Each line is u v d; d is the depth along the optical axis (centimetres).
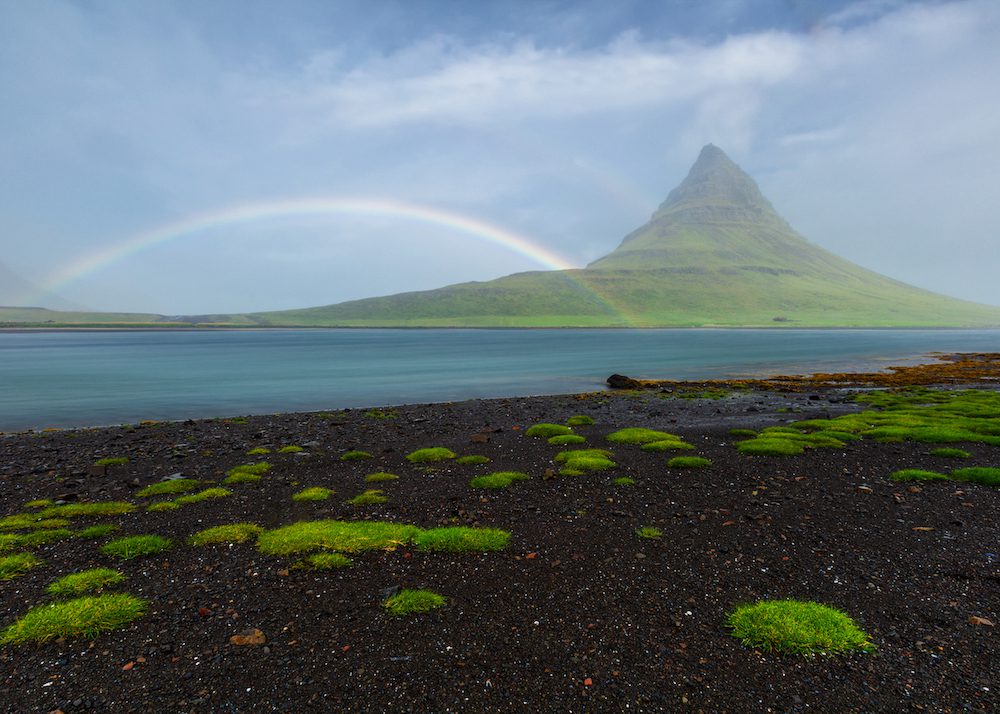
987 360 9656
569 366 9000
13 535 1347
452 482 1856
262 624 921
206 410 4388
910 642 852
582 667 799
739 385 5838
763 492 1691
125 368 8688
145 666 801
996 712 687
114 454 2461
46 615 925
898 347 15025
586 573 1123
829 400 4297
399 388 5988
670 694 737
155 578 1105
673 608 973
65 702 718
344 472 2023
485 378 7081
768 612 927
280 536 1310
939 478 1811
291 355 12300
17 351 14162
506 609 971
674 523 1422
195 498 1675
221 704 718
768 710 702
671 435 2638
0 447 2666
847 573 1110
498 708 711
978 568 1125
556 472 1947
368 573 1120
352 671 791
